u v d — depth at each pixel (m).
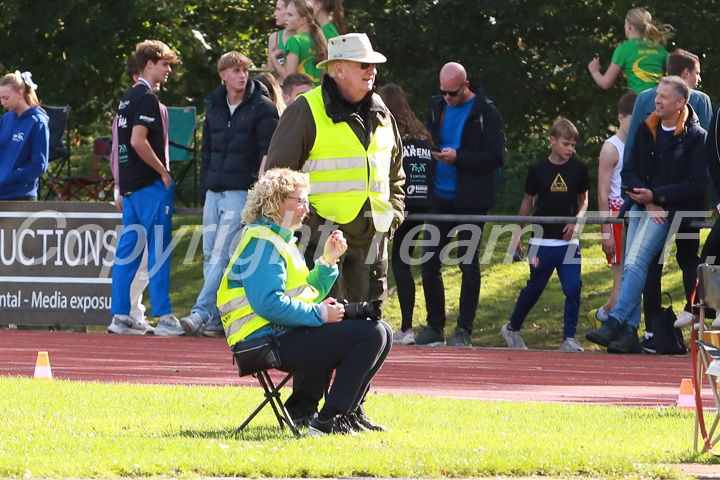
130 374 35.81
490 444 21.52
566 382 36.16
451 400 29.44
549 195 46.75
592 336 44.47
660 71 50.28
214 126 45.06
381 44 74.81
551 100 76.00
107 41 80.56
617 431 24.27
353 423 23.52
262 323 22.53
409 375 36.94
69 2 79.56
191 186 79.06
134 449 20.30
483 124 44.94
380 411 26.75
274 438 22.38
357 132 24.53
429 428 24.20
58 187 73.12
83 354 41.91
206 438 22.02
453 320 55.78
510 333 48.53
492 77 75.19
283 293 22.27
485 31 74.94
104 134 89.25
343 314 22.72
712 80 69.81
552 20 73.44
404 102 44.41
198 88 86.12
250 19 87.69
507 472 19.20
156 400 27.88
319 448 20.67
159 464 18.83
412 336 46.78
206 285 46.88
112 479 18.14
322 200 24.34
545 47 75.94
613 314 44.44
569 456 20.02
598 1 73.62
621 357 43.56
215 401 27.89
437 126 45.41
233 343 22.70
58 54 82.62
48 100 82.69
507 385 35.03
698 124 42.16
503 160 45.34
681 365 41.22
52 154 69.06
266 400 23.20
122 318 49.28
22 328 53.50
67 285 51.62
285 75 48.09
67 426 23.45
